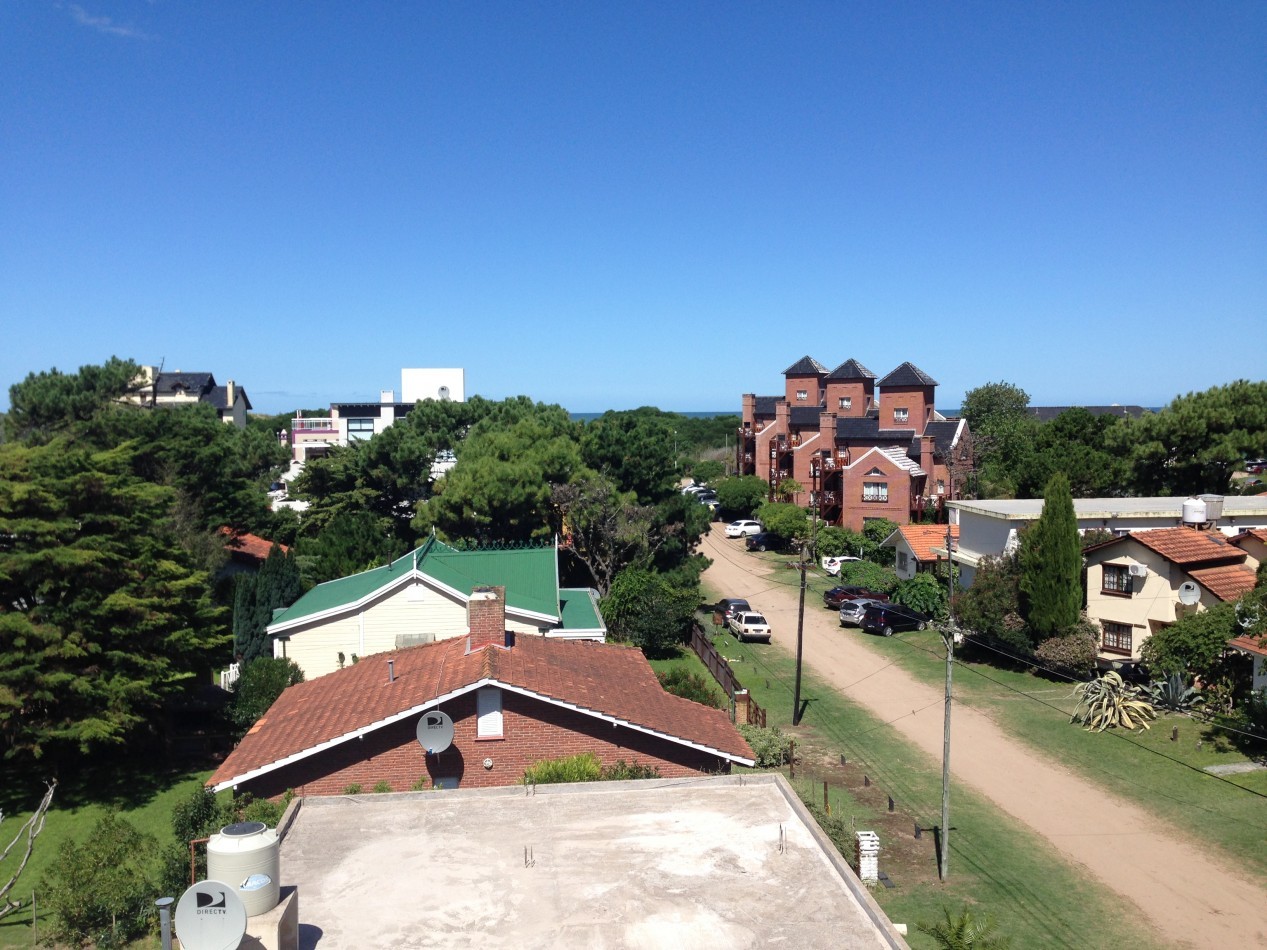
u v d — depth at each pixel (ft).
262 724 65.51
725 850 39.63
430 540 120.37
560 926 33.58
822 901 35.17
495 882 37.01
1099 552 111.24
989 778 82.48
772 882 36.70
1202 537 110.01
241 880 30.40
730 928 33.27
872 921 33.50
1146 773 81.46
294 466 278.05
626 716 61.26
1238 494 182.29
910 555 162.71
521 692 59.67
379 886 36.86
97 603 82.12
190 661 90.22
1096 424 208.85
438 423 207.21
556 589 108.47
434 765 59.72
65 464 85.35
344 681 71.67
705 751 61.72
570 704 60.08
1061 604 109.40
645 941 32.48
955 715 100.63
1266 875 63.00
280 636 99.35
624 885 36.65
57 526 81.56
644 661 80.43
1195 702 94.22
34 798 81.51
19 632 78.74
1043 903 60.39
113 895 54.03
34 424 158.71
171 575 88.89
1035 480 182.80
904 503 214.48
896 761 87.40
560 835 41.42
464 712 60.03
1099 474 179.93
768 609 158.81
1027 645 113.19
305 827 42.73
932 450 223.30
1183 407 177.68
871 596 154.51
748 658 127.03
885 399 247.91
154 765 88.99
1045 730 94.17
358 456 180.55
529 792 46.39
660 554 152.97
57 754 86.02
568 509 146.82
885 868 65.77
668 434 172.55
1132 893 61.41
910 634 138.72
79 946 53.52
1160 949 54.75
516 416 197.36
